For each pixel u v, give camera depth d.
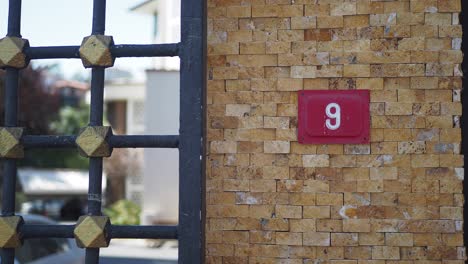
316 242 2.71
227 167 2.79
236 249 2.75
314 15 2.81
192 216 2.20
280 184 2.76
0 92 11.22
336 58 2.78
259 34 2.84
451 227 2.66
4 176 2.28
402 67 2.74
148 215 14.88
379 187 2.70
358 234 2.70
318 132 2.74
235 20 2.86
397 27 2.76
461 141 2.69
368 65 2.76
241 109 2.81
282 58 2.81
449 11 2.75
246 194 2.77
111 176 20.11
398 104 2.73
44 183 22.22
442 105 2.71
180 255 2.18
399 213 2.68
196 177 2.21
